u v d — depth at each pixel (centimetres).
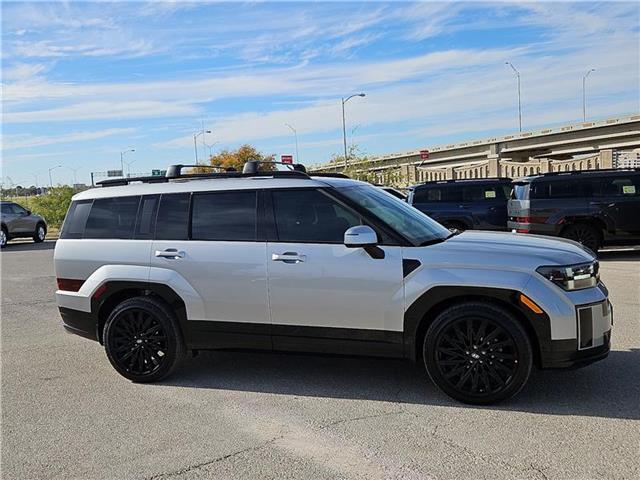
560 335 435
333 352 493
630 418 419
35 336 748
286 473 358
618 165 2502
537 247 473
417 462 365
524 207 1281
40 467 380
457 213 1491
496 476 344
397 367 558
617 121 4525
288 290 496
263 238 511
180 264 530
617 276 1009
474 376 450
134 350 545
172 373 551
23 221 2366
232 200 530
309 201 505
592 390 475
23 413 477
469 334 451
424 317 472
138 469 372
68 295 574
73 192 3622
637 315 716
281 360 595
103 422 452
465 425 418
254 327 512
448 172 3500
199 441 410
